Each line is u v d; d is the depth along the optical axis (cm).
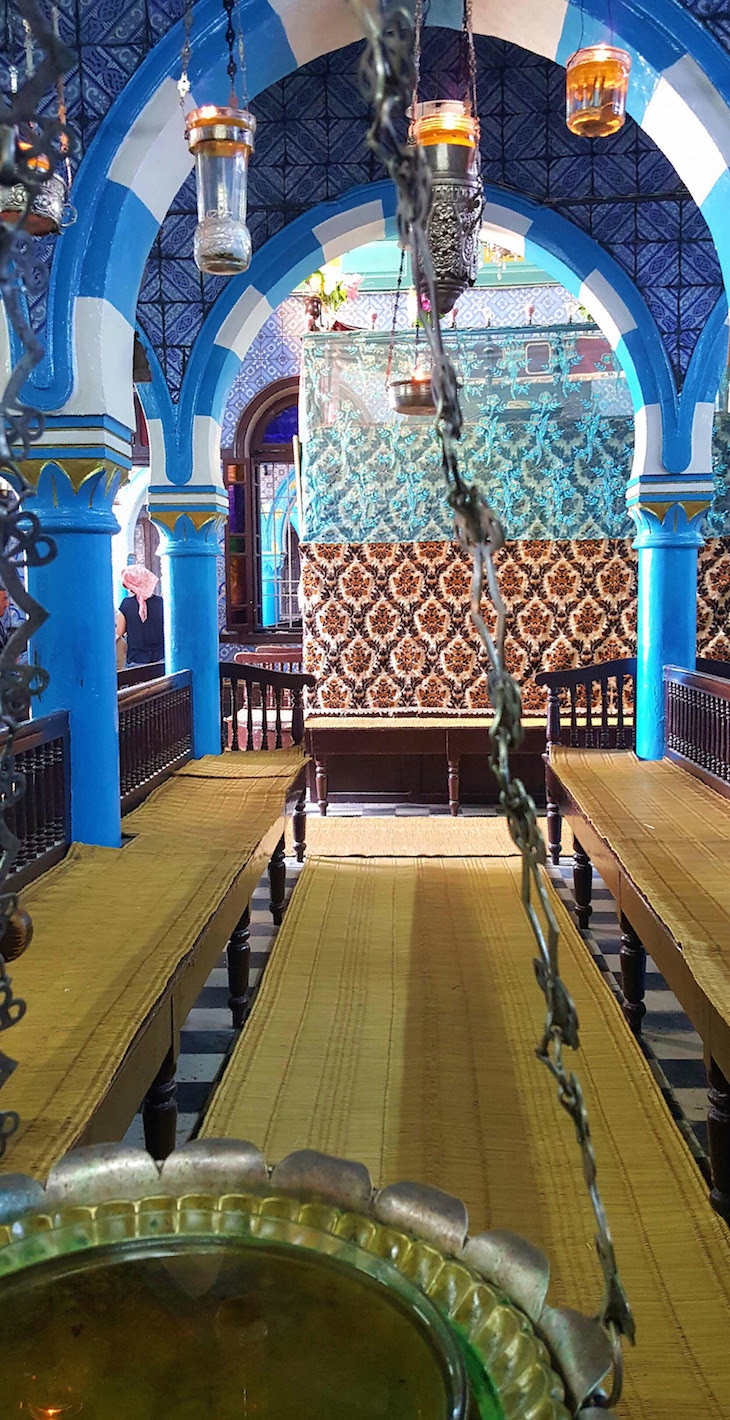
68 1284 93
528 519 748
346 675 772
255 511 977
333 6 368
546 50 412
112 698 383
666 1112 247
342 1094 257
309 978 340
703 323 541
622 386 735
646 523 564
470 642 759
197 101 367
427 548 757
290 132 541
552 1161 225
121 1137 212
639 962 390
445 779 759
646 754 574
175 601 573
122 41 356
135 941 277
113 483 374
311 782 764
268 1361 84
